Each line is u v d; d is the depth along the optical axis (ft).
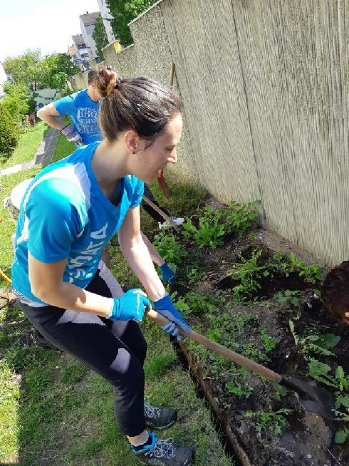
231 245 12.25
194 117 14.58
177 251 12.03
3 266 16.08
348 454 6.17
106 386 8.77
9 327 11.66
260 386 7.50
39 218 4.07
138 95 3.98
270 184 11.25
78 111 11.06
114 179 4.64
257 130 10.80
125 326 6.54
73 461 7.53
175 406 7.84
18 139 55.67
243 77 10.45
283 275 10.12
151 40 15.76
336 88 7.52
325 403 6.70
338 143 8.08
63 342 5.64
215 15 10.58
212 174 15.17
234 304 9.72
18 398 9.25
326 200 9.18
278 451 6.44
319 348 7.51
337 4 6.71
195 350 8.52
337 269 7.83
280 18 8.18
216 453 6.83
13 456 7.97
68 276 5.25
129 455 7.26
